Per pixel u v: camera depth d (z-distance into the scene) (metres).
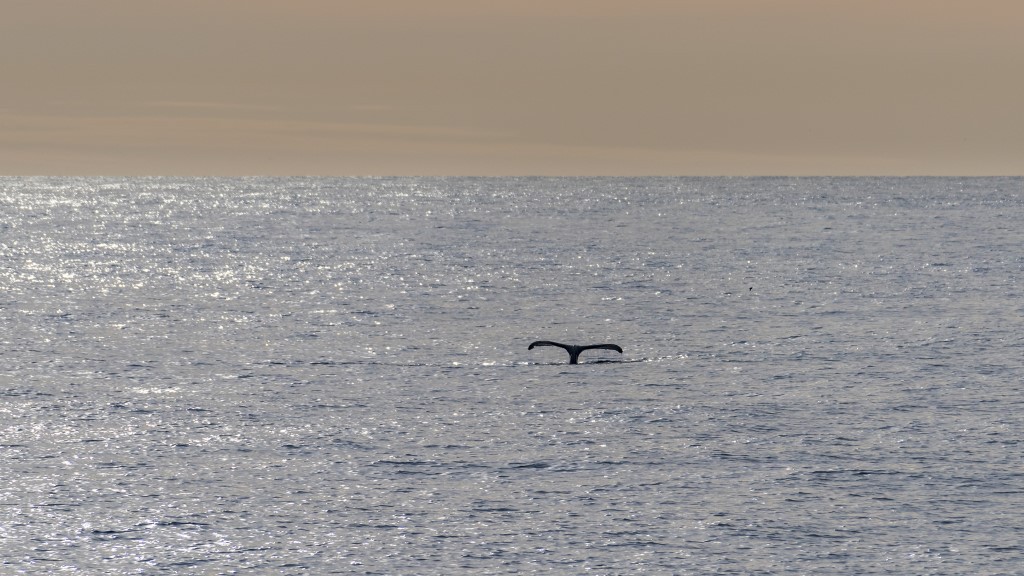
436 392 171.75
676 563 100.56
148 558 101.31
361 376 186.12
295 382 180.25
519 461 130.75
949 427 146.00
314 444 138.00
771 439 140.62
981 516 110.88
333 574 98.25
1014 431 143.50
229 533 107.06
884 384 176.62
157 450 134.88
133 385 176.88
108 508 113.31
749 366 195.38
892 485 120.81
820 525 108.94
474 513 112.62
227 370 191.62
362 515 111.94
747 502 115.62
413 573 98.50
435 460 131.00
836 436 141.62
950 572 98.19
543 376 186.00
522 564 100.44
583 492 118.94
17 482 121.12
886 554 102.00
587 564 100.44
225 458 131.38
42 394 168.62
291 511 113.00
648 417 153.25
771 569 99.19
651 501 115.94
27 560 100.56
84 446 136.38
